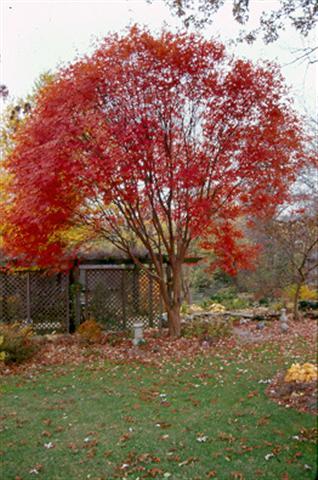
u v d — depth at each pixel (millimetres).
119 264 10406
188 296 17375
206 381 5719
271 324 10180
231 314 11469
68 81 7164
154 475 3279
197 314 11641
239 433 3939
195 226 8031
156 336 9141
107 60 7324
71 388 5668
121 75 7328
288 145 7992
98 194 7387
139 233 8617
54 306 10320
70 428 4254
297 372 5023
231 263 9547
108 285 10570
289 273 13688
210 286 18906
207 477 3215
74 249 9172
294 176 8578
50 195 6949
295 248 11039
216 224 9234
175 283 9047
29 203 6809
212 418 4352
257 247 9781
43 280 10336
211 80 7707
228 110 7875
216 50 7566
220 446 3705
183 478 3219
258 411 4441
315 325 10000
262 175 8086
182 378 5938
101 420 4453
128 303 10594
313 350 7230
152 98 7500
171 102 7730
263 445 3664
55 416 4609
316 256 12266
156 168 7477
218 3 5336
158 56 7371
